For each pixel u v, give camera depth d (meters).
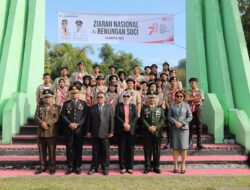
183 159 7.99
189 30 12.19
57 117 7.84
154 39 12.17
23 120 10.19
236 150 9.09
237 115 9.57
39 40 11.80
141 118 8.12
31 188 6.37
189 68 12.15
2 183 6.79
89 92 9.18
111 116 7.84
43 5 12.15
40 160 7.87
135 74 10.35
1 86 9.63
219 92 10.48
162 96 9.32
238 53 10.11
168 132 9.00
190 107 8.94
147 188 6.48
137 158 8.54
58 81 9.37
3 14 10.58
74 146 7.81
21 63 10.88
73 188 6.39
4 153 8.68
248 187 6.57
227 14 10.78
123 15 12.13
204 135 9.84
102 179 7.21
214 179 7.30
